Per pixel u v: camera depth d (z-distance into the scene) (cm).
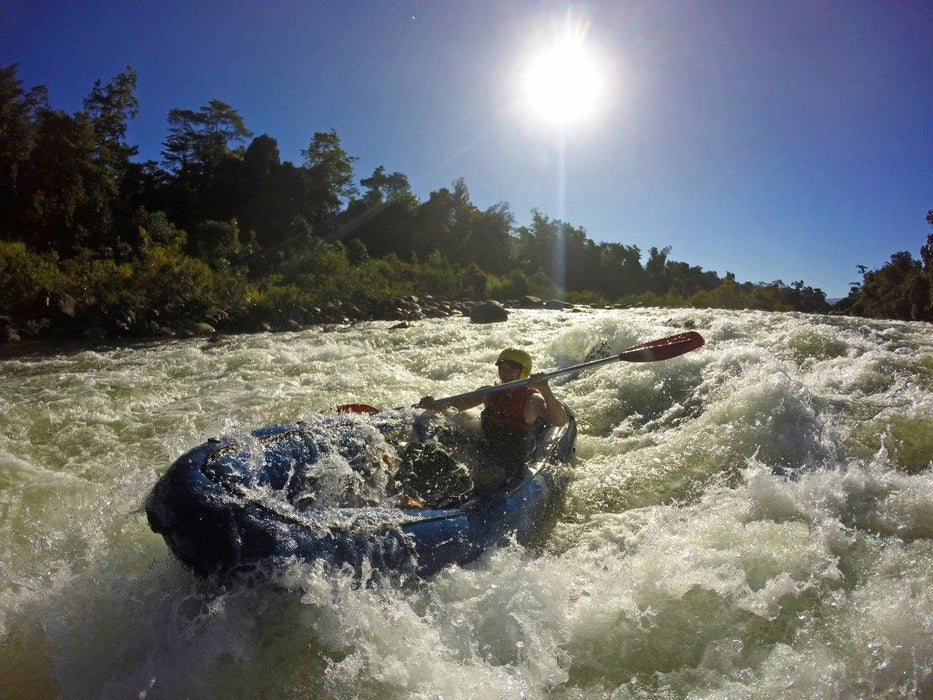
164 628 281
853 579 334
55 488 464
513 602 310
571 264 4884
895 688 261
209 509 284
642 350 505
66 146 2477
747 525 387
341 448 387
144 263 1691
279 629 279
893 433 544
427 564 309
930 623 284
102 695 256
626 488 475
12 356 1008
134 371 887
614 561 369
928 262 2656
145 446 571
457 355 992
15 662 278
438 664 273
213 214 3534
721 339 919
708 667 280
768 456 507
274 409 692
